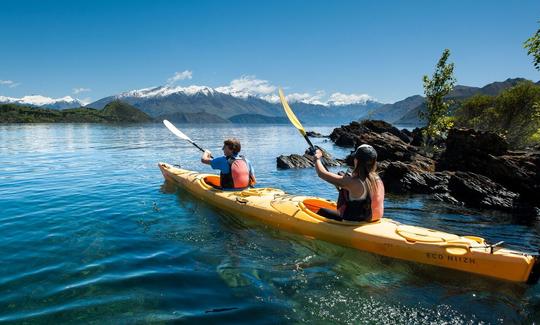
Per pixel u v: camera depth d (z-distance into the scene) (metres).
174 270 4.28
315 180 11.30
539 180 8.73
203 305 3.50
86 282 3.94
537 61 12.03
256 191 6.81
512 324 3.23
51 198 7.96
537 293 3.74
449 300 3.62
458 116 27.56
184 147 23.64
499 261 3.86
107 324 3.15
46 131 49.88
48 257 4.63
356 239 4.72
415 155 15.17
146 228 5.86
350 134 30.81
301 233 5.29
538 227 6.46
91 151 20.00
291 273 4.23
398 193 9.41
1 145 23.58
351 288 3.87
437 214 7.28
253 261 4.57
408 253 4.36
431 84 18.12
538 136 16.20
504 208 7.70
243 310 3.41
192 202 7.47
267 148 24.86
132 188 9.04
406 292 3.78
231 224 6.07
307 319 3.29
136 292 3.73
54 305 3.45
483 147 10.56
